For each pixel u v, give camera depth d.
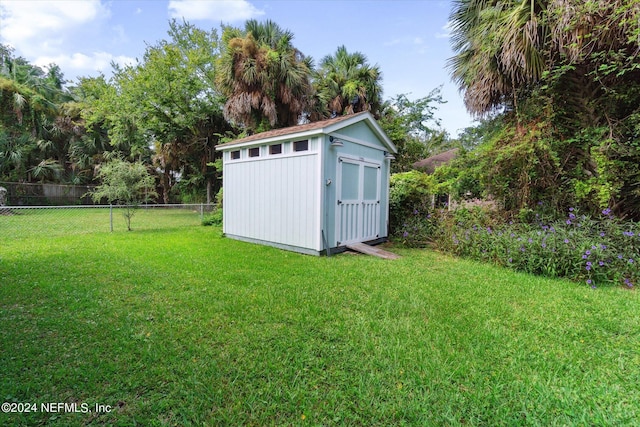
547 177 5.53
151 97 13.99
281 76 11.04
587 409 1.64
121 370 1.91
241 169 6.84
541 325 2.62
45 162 16.64
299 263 4.74
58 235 7.08
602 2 4.27
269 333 2.41
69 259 4.65
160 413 1.58
